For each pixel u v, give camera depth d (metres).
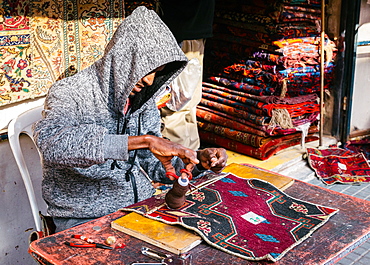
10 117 2.38
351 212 1.75
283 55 3.87
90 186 1.87
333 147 4.46
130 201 1.94
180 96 3.54
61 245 1.46
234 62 4.30
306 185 2.00
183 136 3.77
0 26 2.19
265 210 1.69
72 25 2.51
